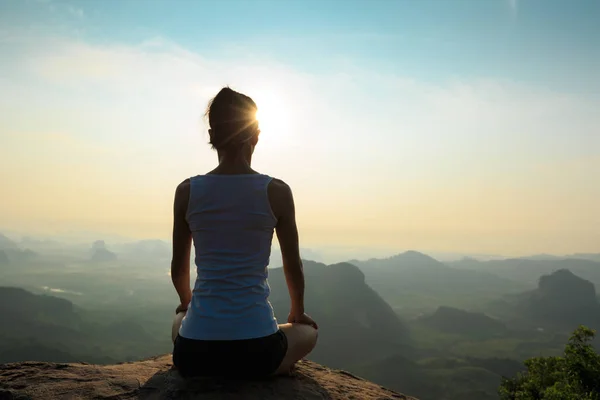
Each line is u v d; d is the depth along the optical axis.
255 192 2.23
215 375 2.35
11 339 158.12
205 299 2.22
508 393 17.66
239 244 2.21
